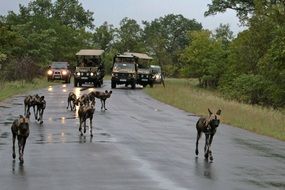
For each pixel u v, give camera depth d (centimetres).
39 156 1448
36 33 7769
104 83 6594
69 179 1156
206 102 3497
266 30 5694
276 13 5612
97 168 1287
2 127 2089
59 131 1998
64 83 6212
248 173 1284
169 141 1811
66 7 11588
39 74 6750
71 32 9412
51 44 8025
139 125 2291
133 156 1473
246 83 5128
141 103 3609
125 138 1850
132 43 11681
